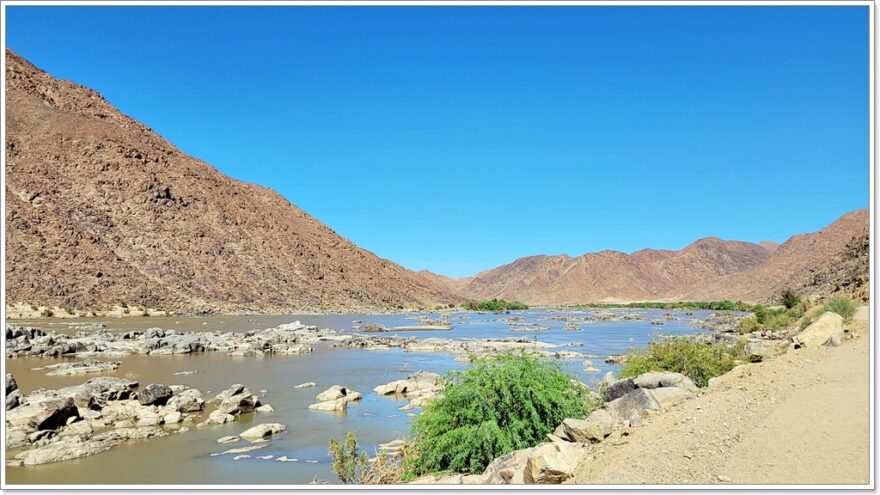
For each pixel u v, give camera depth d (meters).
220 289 100.12
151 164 122.31
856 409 7.09
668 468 6.95
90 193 104.62
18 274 77.00
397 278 151.88
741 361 15.27
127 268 92.00
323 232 153.88
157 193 112.00
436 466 10.32
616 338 49.06
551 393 10.63
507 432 10.21
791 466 6.41
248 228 124.62
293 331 53.78
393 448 14.25
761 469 6.49
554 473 7.50
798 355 9.48
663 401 9.47
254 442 15.02
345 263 139.75
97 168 110.75
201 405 19.11
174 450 14.21
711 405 8.29
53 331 50.00
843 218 166.50
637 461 7.25
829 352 9.22
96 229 97.06
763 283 158.88
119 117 143.38
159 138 145.88
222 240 114.56
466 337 52.28
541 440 10.30
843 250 74.12
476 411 10.34
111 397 19.39
